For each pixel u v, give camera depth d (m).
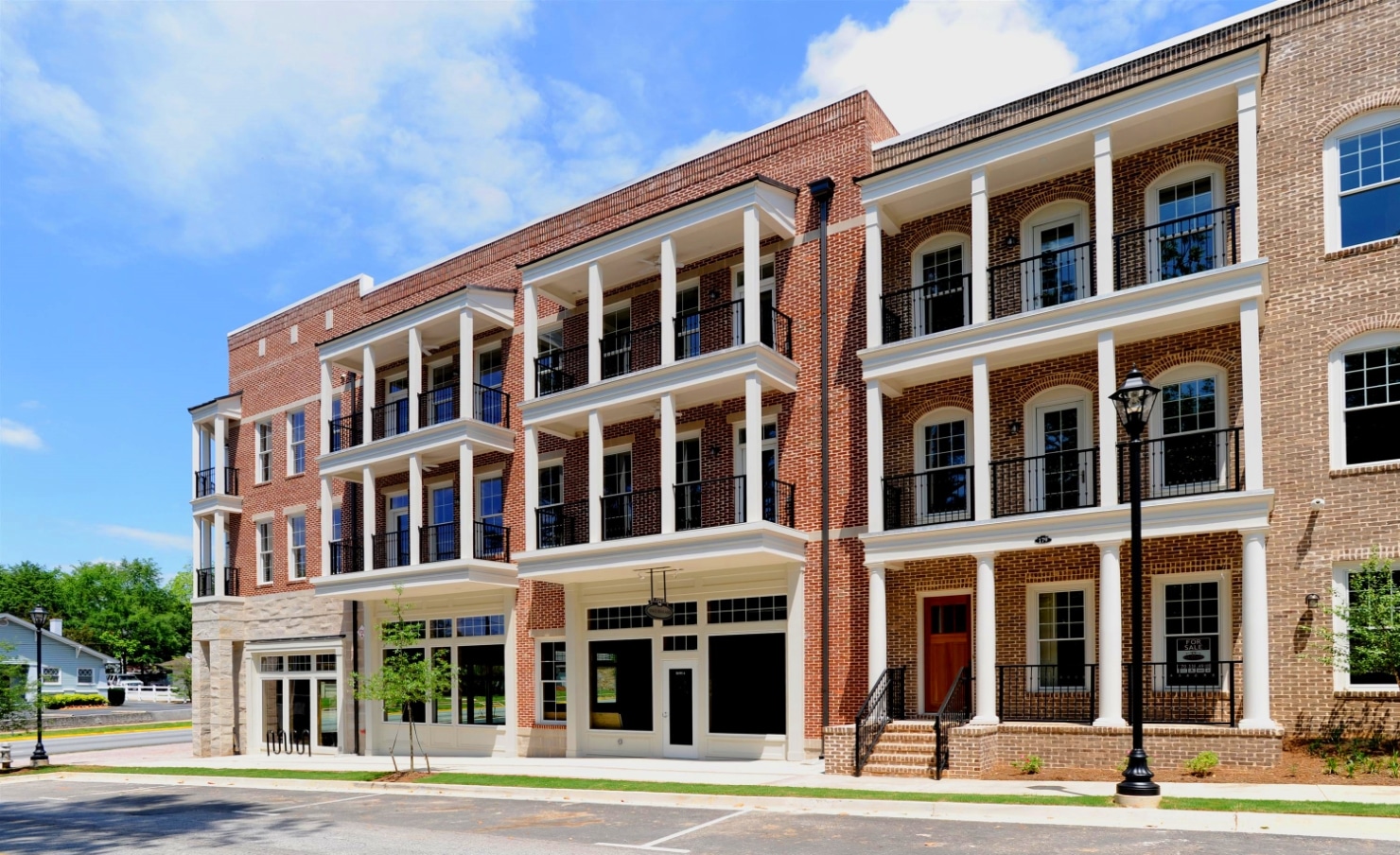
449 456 25.77
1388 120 15.21
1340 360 15.24
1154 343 16.78
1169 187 17.22
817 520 19.78
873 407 18.27
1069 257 18.17
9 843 13.87
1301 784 12.95
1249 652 14.23
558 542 23.70
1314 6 15.99
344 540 27.38
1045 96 18.47
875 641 17.64
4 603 90.50
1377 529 14.56
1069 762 15.30
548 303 25.33
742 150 22.11
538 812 14.48
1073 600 17.28
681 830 12.38
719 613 21.00
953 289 18.84
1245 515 14.41
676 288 23.16
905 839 11.16
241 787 20.70
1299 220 15.76
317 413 30.52
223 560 32.50
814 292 20.55
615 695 22.23
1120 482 16.27
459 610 25.31
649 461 22.53
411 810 15.52
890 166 18.48
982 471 16.89
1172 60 17.23
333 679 28.30
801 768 17.84
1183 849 9.93
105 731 47.22
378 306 29.22
